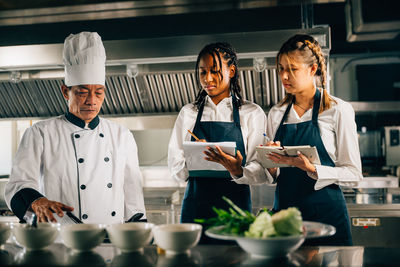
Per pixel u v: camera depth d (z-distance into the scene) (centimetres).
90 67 203
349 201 339
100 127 213
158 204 355
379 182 386
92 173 202
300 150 170
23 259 132
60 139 205
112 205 203
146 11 352
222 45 206
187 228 140
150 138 473
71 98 208
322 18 460
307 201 190
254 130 205
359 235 318
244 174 190
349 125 194
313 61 192
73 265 124
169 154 211
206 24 371
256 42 301
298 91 193
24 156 198
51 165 201
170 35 373
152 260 129
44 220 167
